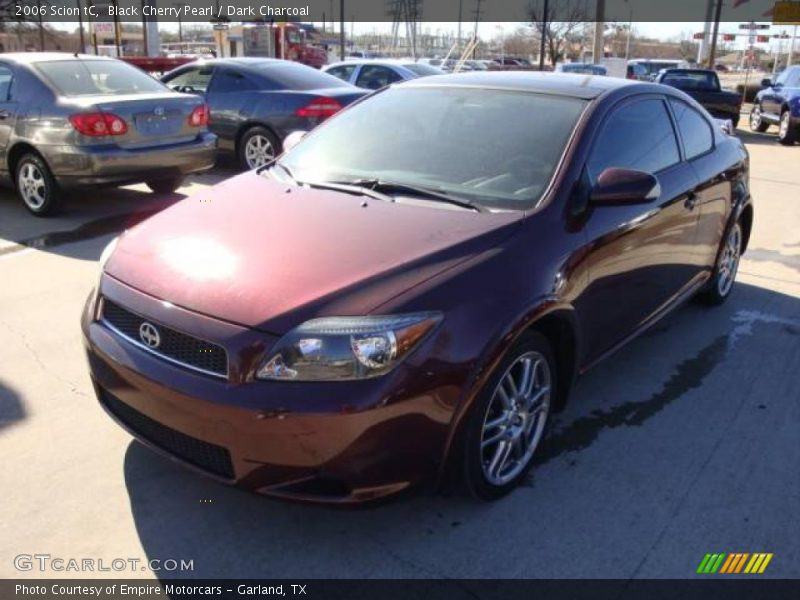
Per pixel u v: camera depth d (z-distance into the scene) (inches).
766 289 234.2
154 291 110.2
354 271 107.9
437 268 110.0
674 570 107.3
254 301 103.6
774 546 113.0
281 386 98.0
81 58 305.0
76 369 161.8
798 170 491.8
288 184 143.4
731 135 223.6
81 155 271.7
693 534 114.9
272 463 99.4
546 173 133.2
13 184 298.4
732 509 121.3
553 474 129.2
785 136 657.0
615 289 143.4
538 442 128.6
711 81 760.3
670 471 131.3
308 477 100.0
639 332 161.0
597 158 140.6
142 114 284.7
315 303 101.8
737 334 195.6
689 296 188.7
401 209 127.6
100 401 121.9
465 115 151.3
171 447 109.7
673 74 768.3
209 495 120.4
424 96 161.6
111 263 121.4
